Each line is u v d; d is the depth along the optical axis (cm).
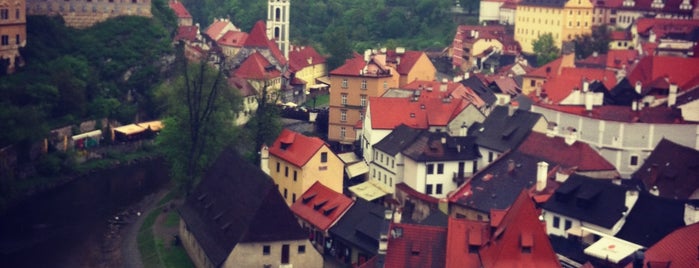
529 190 15362
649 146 17675
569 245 13638
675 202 13212
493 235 11594
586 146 16200
